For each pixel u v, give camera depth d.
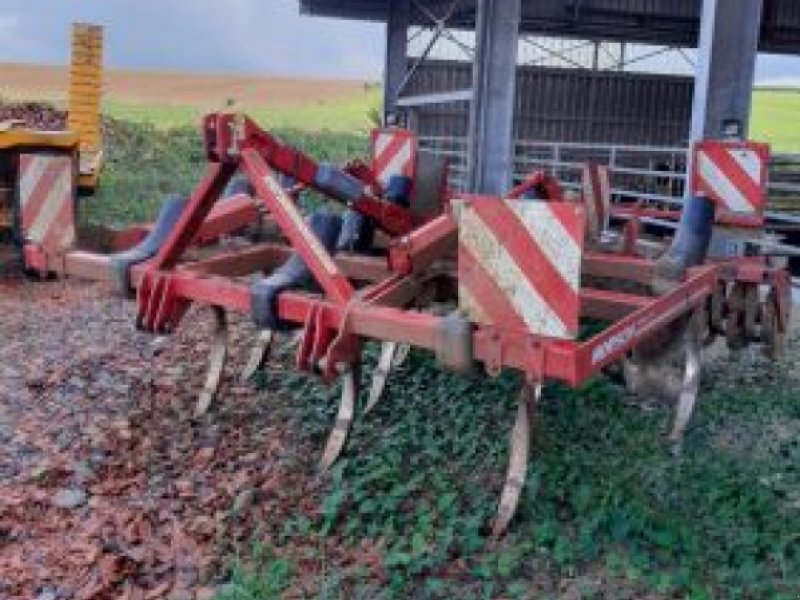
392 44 18.03
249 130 4.84
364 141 26.77
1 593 4.03
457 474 4.74
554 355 3.72
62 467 5.07
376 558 4.10
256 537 4.36
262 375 6.14
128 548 4.34
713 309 6.07
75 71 12.98
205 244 6.11
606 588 3.75
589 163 6.70
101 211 14.01
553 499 4.41
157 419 5.66
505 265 3.80
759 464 4.90
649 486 4.55
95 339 7.21
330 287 4.46
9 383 6.23
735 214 6.49
